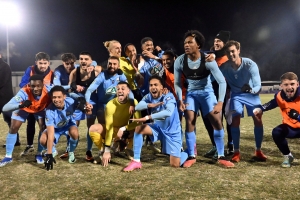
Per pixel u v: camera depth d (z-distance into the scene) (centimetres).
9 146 420
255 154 433
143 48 537
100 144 414
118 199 287
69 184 328
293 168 379
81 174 364
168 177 348
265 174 354
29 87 426
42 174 365
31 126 482
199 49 397
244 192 298
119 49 487
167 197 289
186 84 429
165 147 395
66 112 408
